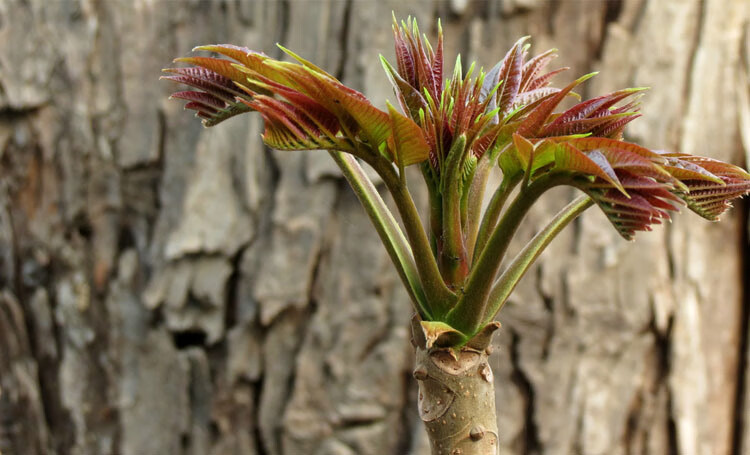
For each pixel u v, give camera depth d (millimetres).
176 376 774
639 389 723
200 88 363
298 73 334
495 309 358
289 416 739
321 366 740
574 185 341
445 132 352
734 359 753
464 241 357
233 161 771
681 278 735
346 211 745
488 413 355
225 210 769
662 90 742
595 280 724
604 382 720
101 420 807
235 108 363
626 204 334
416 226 349
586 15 749
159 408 781
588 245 728
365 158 345
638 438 724
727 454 747
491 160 363
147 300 783
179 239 773
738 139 743
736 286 753
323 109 340
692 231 742
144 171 803
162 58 807
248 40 783
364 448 725
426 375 354
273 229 755
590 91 747
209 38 796
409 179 721
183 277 773
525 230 727
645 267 724
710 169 354
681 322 728
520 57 367
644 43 748
